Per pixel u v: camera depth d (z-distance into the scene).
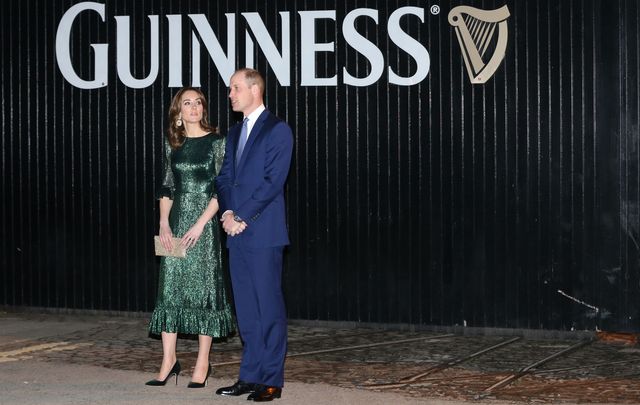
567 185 8.05
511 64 8.14
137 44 9.09
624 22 7.91
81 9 9.23
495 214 8.20
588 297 8.04
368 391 6.10
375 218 8.49
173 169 6.09
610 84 7.95
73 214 9.34
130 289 9.18
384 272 8.48
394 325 8.47
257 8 8.75
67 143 9.33
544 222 8.10
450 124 8.29
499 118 8.17
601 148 7.98
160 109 9.04
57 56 9.32
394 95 8.42
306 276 8.67
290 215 8.70
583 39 7.98
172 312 6.07
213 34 8.87
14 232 9.51
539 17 8.07
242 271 5.74
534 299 8.14
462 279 8.30
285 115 8.69
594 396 6.00
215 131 6.15
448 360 7.23
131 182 9.14
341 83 8.54
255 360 5.83
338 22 8.54
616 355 7.38
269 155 5.65
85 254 9.30
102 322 8.95
